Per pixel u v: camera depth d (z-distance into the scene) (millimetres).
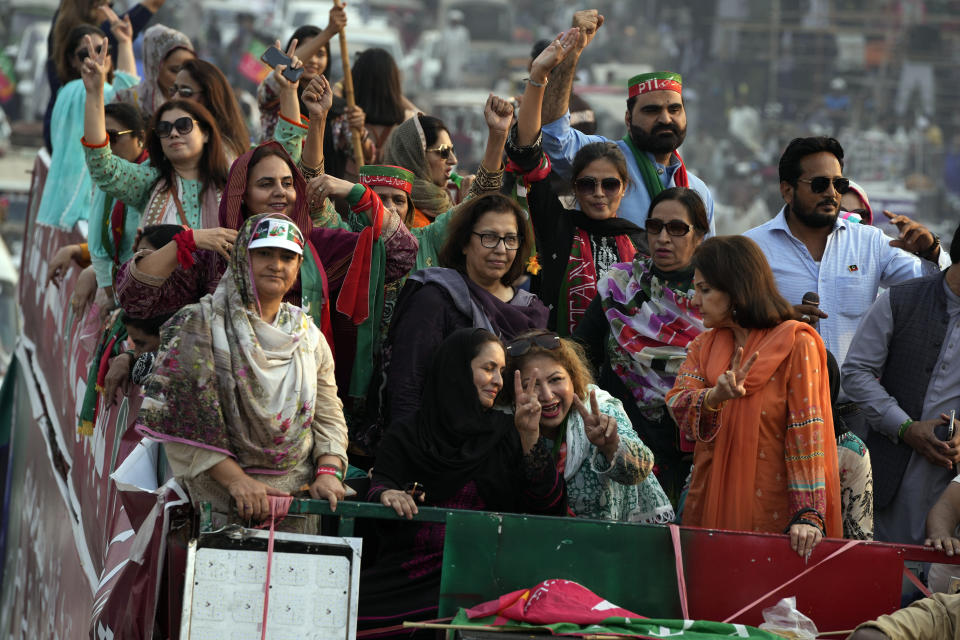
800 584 19250
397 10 196250
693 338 22906
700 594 19016
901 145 171000
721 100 182125
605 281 23844
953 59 184875
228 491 17812
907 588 22844
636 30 188250
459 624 17516
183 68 28312
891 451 23906
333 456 18344
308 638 17344
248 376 17719
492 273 22422
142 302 20672
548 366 20406
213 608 17188
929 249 25562
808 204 25625
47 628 36281
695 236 23188
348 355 22328
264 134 31062
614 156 25281
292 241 17938
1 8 149250
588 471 20391
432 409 19609
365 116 31609
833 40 184875
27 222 48875
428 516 18312
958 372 23703
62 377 36188
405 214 25312
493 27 199500
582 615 17625
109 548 22422
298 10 161000
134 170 26312
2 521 51656
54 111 38062
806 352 19953
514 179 25359
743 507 19875
